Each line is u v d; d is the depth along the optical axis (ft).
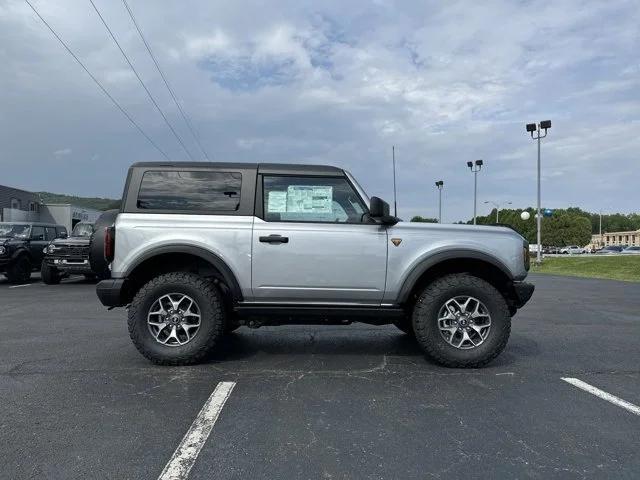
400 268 16.76
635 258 99.19
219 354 18.51
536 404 13.33
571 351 19.66
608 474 9.49
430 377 15.72
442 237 16.96
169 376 15.55
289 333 22.66
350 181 17.28
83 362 17.19
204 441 10.81
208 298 16.42
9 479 9.13
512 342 21.43
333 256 16.65
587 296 40.91
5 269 46.24
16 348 19.33
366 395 13.92
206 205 16.93
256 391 14.16
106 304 16.52
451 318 16.69
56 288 43.60
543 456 10.23
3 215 115.96
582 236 282.36
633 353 19.38
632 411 12.85
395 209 22.25
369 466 9.76
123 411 12.54
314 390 14.30
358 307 16.92
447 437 11.13
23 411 12.50
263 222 16.74
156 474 9.38
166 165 17.20
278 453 10.28
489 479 9.29
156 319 16.67
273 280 16.61
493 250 16.96
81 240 47.47
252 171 17.17
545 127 94.68
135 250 16.39
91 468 9.58
